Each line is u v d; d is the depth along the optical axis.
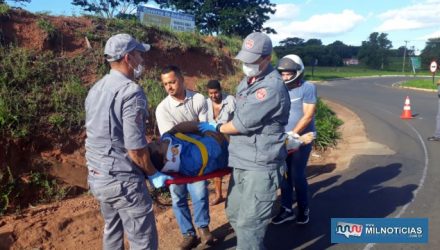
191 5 30.94
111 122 3.11
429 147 9.68
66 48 7.90
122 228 3.62
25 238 4.61
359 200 6.01
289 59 4.68
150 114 7.59
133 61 3.26
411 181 6.91
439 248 4.48
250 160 3.47
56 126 6.32
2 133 5.66
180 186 4.26
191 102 4.38
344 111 16.81
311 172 7.72
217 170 3.72
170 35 10.95
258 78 3.46
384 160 8.45
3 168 5.49
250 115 3.37
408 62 82.44
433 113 15.82
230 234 4.89
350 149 9.71
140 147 3.10
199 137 3.69
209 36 12.99
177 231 5.00
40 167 5.84
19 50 7.05
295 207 5.70
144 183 3.36
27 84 6.61
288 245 4.64
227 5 31.61
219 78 11.22
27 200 5.50
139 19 11.72
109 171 3.15
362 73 65.19
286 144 3.77
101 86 3.20
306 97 4.73
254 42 3.37
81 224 5.05
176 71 4.26
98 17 9.52
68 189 5.81
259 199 3.48
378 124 13.30
